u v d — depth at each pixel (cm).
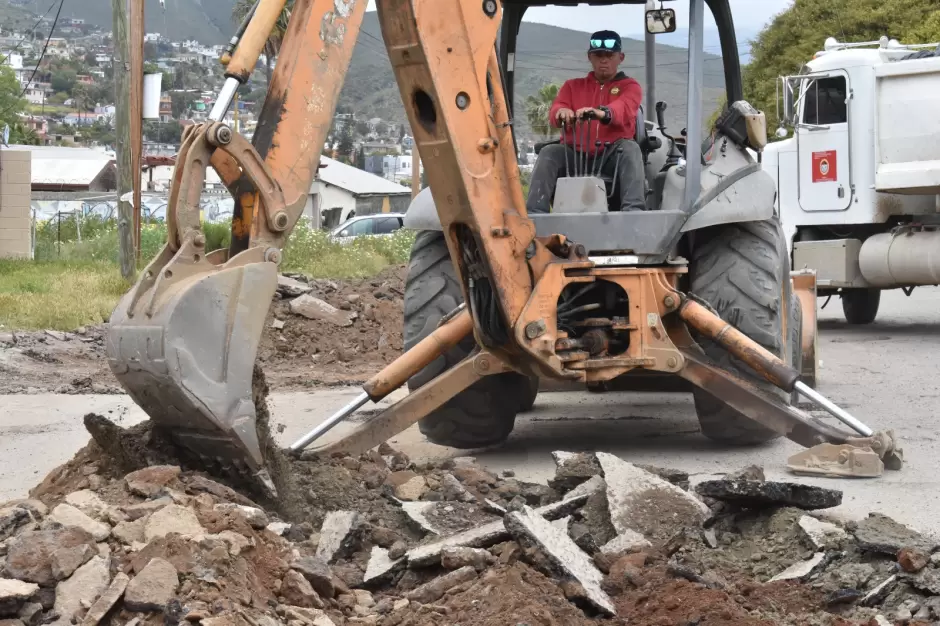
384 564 442
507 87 768
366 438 651
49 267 2247
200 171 471
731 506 500
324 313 1408
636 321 660
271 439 516
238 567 381
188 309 452
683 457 711
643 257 670
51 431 828
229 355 461
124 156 1880
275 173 490
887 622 385
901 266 1482
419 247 743
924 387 1018
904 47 1559
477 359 659
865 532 446
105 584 364
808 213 1563
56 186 5494
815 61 1544
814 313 1016
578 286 675
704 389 675
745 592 418
